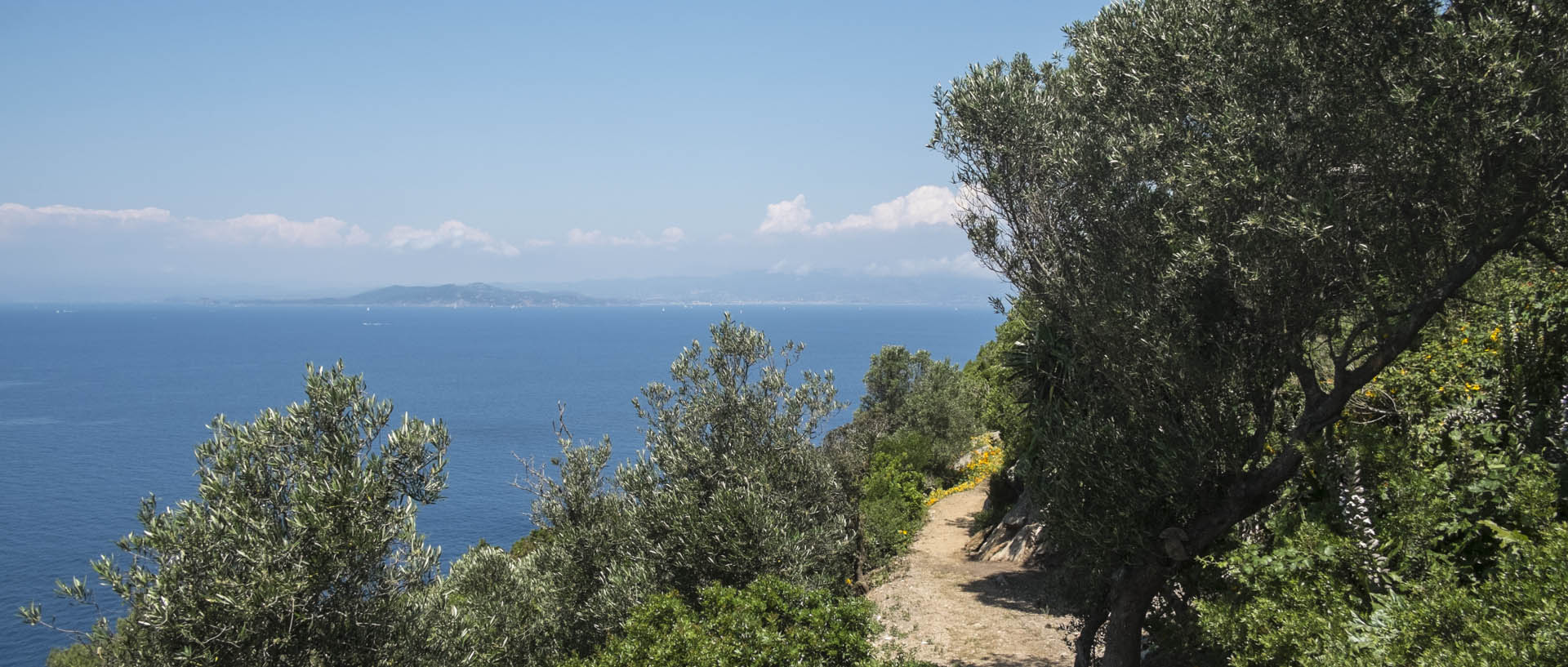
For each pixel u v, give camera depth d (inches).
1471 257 315.3
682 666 452.1
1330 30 337.7
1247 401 393.4
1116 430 422.9
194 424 5408.5
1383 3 319.9
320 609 432.5
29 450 4365.2
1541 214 305.4
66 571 2199.8
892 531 1073.5
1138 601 437.1
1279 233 327.0
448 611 500.7
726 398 685.9
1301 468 369.1
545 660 628.4
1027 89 462.6
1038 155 448.5
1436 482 296.8
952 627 732.7
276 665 419.2
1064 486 445.1
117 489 3353.8
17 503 3075.8
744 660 442.3
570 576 672.4
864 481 1187.9
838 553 697.6
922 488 1625.2
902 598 847.1
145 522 423.5
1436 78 295.7
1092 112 446.0
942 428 1820.9
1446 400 357.7
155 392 7406.5
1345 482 325.1
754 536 589.6
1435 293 324.5
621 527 671.1
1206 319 394.0
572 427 4980.3
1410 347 350.6
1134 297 397.1
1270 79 359.6
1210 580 407.2
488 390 7440.9
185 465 3951.8
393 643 452.1
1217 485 403.5
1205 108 371.9
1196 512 412.5
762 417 679.7
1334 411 359.3
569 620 650.8
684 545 600.7
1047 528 503.8
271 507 446.9
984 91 452.8
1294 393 425.4
